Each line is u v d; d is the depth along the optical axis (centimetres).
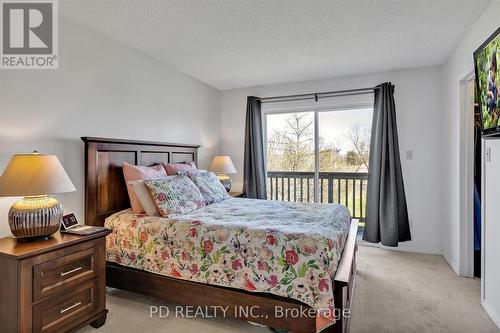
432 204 343
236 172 430
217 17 225
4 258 155
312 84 399
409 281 265
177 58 317
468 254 274
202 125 409
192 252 202
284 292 172
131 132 288
